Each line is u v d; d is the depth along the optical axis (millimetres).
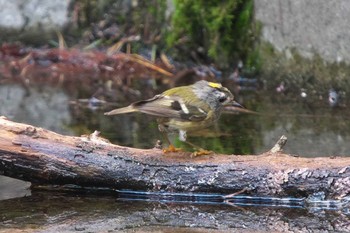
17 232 7574
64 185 9031
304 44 14383
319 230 7688
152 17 17656
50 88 15336
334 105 13656
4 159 8609
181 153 8836
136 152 8875
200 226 7824
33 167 8711
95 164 8750
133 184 8766
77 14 18109
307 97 14398
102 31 18078
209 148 10516
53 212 8305
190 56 16891
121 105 13625
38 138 8789
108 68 17125
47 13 18078
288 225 7848
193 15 16562
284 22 14789
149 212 8328
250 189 8516
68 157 8742
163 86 15336
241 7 15820
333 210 8320
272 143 10844
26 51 18047
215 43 16156
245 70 15844
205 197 8680
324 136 11289
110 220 8016
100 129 11797
